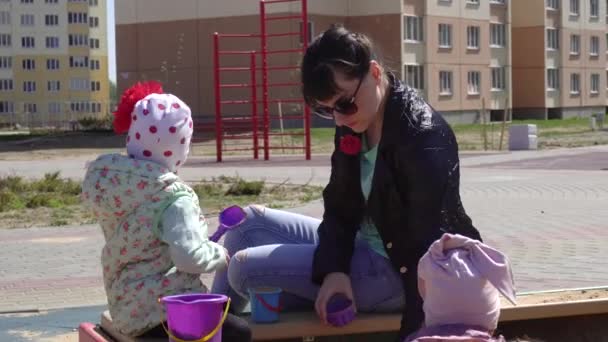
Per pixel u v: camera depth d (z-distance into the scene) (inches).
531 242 394.6
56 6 4079.7
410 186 176.4
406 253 179.5
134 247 172.2
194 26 2026.3
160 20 2059.5
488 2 2319.1
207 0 2006.6
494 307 142.0
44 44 4077.3
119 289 174.2
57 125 2992.1
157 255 173.3
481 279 139.3
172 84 2050.9
